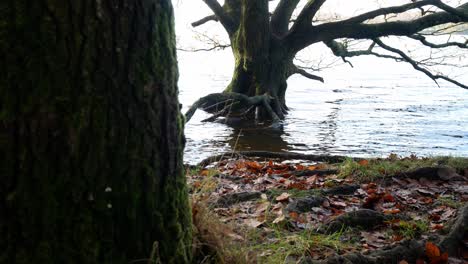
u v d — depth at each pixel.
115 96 2.32
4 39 2.14
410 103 21.67
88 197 2.31
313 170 6.50
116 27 2.28
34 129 2.20
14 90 2.17
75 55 2.21
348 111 19.77
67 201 2.27
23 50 2.15
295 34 19.27
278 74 19.66
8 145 2.19
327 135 15.01
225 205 4.63
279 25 20.00
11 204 2.21
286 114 19.33
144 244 2.48
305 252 3.61
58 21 2.17
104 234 2.37
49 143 2.22
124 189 2.39
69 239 2.29
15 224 2.22
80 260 2.31
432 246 3.81
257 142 13.99
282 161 9.00
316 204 4.84
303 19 19.05
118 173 2.37
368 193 5.43
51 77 2.19
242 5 19.25
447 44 19.19
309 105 21.62
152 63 2.40
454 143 13.52
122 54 2.31
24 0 2.14
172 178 2.60
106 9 2.25
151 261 2.47
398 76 34.94
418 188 5.74
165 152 2.53
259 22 19.09
